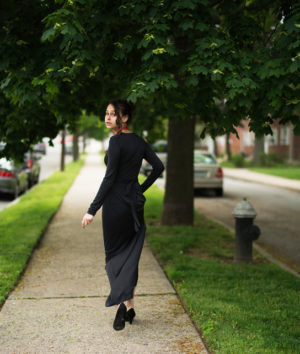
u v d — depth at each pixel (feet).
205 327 12.42
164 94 18.72
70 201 41.81
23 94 17.38
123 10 15.97
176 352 11.18
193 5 15.65
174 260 20.18
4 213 34.53
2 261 19.29
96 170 85.87
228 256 21.71
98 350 11.28
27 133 23.03
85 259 20.77
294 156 136.87
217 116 18.10
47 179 63.46
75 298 15.21
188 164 29.07
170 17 15.84
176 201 29.27
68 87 18.51
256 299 15.10
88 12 16.56
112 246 12.28
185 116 19.42
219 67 15.31
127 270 11.91
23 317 13.46
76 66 15.51
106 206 12.02
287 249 25.58
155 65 16.02
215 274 17.93
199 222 31.14
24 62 18.53
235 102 15.76
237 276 17.84
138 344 11.64
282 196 51.31
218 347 11.23
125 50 16.67
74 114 22.07
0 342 11.72
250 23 17.58
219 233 27.09
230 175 80.64
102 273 18.35
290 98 14.96
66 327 12.73
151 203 39.42
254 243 26.91
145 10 16.20
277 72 14.43
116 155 11.73
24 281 17.20
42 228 27.35
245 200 20.81
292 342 11.57
